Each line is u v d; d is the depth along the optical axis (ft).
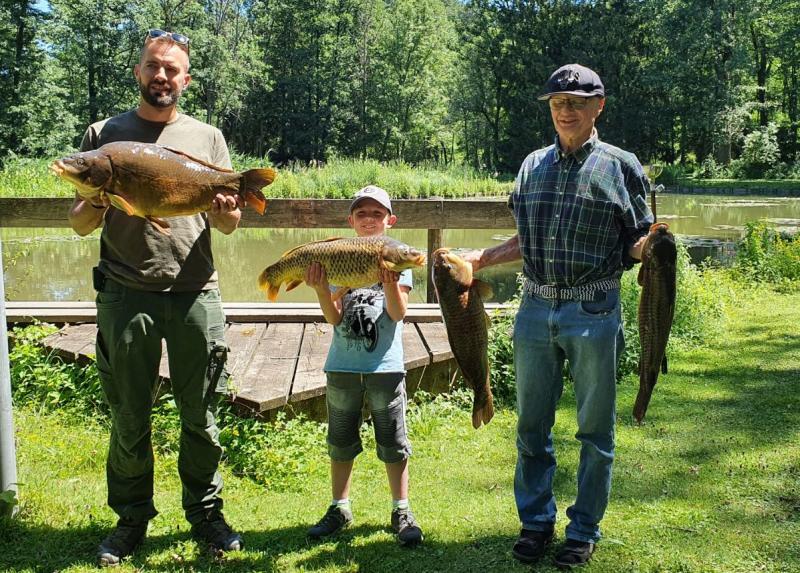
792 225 70.13
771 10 165.89
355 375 12.23
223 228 11.82
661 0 169.37
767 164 164.14
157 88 11.34
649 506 13.65
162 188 10.36
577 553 11.51
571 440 17.44
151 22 164.96
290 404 17.16
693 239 59.21
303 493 14.55
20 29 133.69
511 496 14.34
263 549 12.04
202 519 12.23
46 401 18.12
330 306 11.88
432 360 19.61
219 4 189.16
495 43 198.59
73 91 166.81
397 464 12.47
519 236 11.87
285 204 24.59
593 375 11.21
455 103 218.18
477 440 17.44
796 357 23.53
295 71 212.02
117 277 11.41
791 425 17.67
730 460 15.75
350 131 221.66
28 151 136.56
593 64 180.14
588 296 11.22
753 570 11.35
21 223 23.84
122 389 11.56
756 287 35.81
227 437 15.78
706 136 177.88
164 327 11.66
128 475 11.82
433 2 230.27
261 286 11.43
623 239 11.46
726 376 21.89
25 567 11.19
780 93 197.06
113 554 11.43
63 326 22.35
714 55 161.27
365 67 220.84
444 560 11.75
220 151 12.24
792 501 13.71
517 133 196.95
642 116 177.99
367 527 12.86
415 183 98.73
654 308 10.62
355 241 10.93
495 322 22.84
